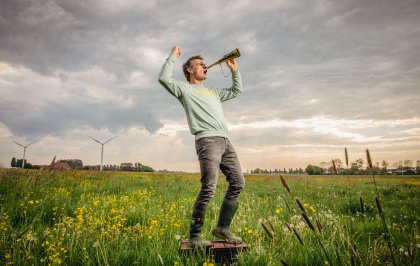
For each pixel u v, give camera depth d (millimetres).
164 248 2896
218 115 3020
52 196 5668
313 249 2652
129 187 9695
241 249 2734
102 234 3115
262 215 4863
